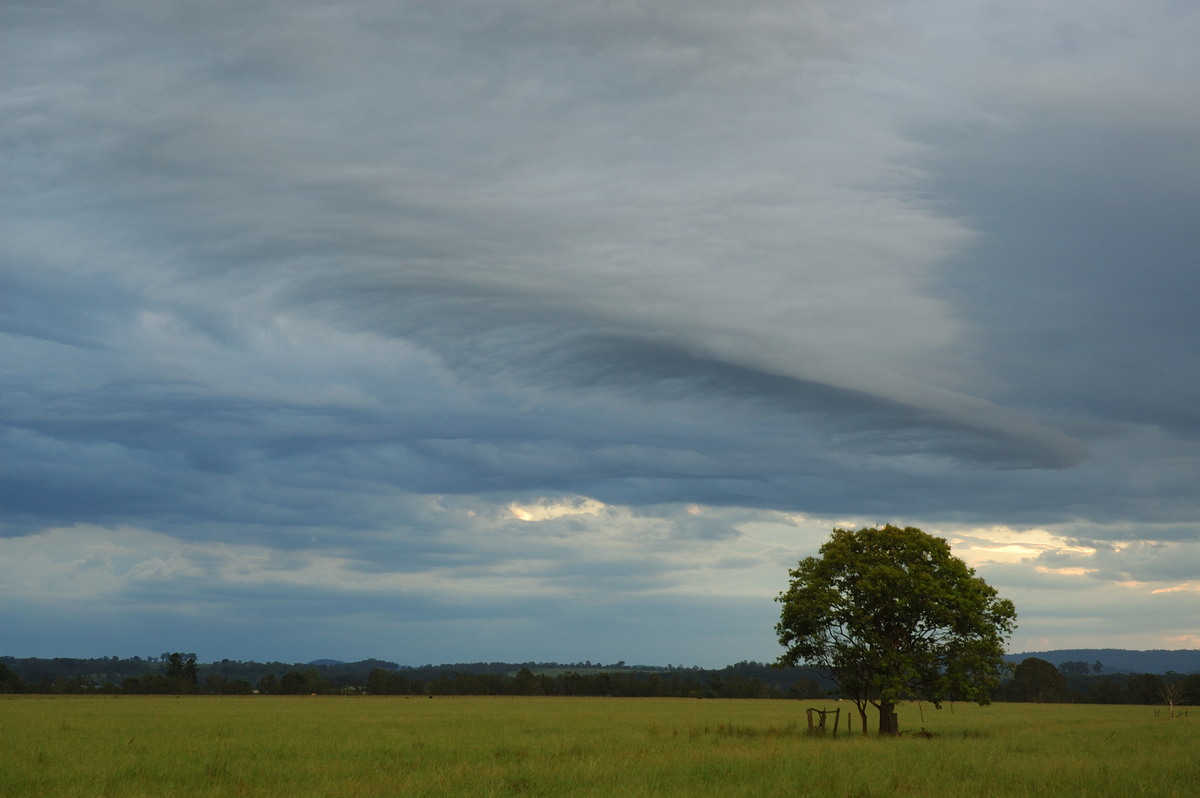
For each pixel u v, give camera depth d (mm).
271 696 178250
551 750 37719
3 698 144625
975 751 37125
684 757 33375
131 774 29188
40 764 32031
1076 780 26938
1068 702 191625
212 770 29688
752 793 23969
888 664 50250
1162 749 40156
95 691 191375
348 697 171500
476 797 23391
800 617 52469
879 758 33062
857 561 52781
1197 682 167750
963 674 52094
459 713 88688
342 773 29109
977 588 52719
